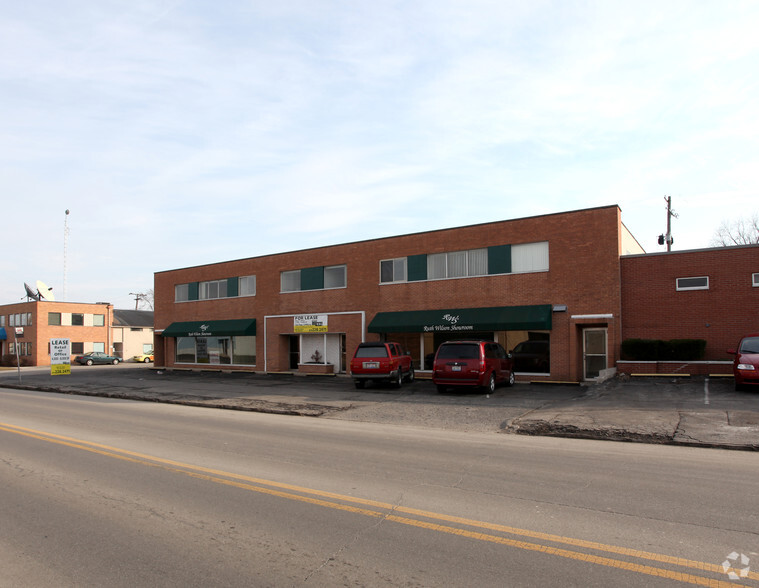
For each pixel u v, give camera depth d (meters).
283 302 29.89
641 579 4.15
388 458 8.65
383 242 26.05
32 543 5.06
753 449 9.18
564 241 21.31
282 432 11.58
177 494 6.61
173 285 36.50
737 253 19.00
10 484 7.14
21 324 59.94
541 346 21.73
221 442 10.27
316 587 4.09
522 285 22.09
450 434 11.33
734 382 17.06
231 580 4.23
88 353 56.53
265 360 30.52
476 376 17.48
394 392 19.36
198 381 25.86
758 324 18.58
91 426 12.51
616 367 19.89
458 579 4.18
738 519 5.47
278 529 5.34
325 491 6.66
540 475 7.40
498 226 22.81
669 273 19.91
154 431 11.71
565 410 13.60
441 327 22.98
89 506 6.17
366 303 26.42
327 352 28.31
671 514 5.65
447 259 24.20
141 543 5.02
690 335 19.47
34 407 16.86
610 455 8.82
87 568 4.50
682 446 9.70
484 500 6.21
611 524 5.36
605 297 20.44
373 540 5.01
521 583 4.10
